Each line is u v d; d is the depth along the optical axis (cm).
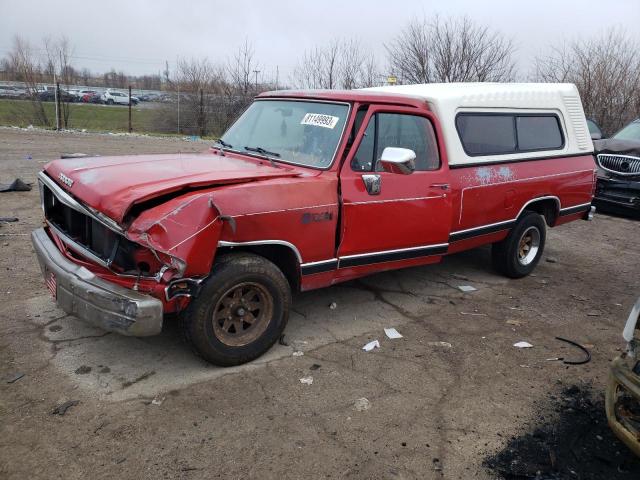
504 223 583
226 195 356
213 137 2223
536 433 341
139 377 378
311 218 403
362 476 296
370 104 451
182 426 329
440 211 495
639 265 735
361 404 361
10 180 990
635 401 294
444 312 527
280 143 470
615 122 1972
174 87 2459
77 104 2717
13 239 651
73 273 360
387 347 445
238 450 311
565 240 859
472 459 315
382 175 450
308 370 401
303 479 291
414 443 325
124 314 335
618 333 499
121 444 310
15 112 2311
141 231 326
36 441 308
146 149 1559
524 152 596
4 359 389
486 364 426
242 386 374
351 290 568
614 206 1027
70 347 411
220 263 371
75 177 387
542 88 636
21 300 484
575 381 407
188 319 368
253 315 402
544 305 561
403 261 486
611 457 322
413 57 2280
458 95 528
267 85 2455
